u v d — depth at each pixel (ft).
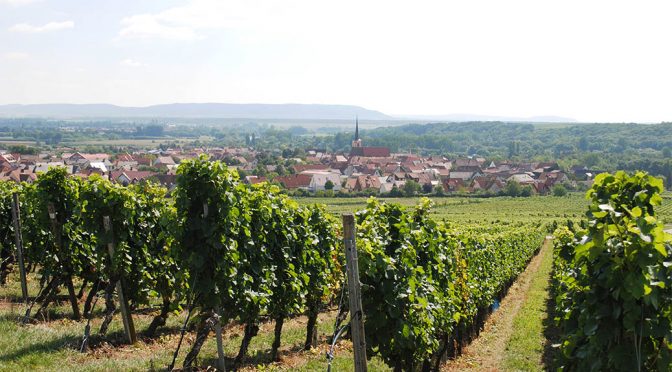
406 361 37.27
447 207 349.41
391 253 35.99
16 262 67.31
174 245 38.17
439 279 45.52
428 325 37.96
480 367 52.08
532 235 159.84
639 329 20.99
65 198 49.80
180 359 39.70
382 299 33.76
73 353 37.42
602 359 22.07
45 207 49.39
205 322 37.29
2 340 37.24
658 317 21.22
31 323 45.39
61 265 48.93
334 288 61.21
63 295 59.36
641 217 20.54
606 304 21.88
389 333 34.22
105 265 44.70
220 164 37.45
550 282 107.34
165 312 48.44
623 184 23.48
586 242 21.75
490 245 79.46
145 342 45.27
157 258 49.19
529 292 105.19
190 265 37.91
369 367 43.80
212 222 37.11
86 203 43.47
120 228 44.42
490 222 246.27
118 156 640.17
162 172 470.39
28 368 32.63
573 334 25.13
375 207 38.63
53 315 50.57
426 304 34.45
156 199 51.62
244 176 437.58
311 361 44.39
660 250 20.13
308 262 51.80
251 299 40.52
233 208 37.68
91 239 49.34
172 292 49.19
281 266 47.47
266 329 56.54
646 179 23.11
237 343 48.16
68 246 48.83
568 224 226.58
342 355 47.52
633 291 20.43
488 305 72.13
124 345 42.68
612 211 21.03
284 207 50.52
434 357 48.85
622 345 21.63
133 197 46.52
